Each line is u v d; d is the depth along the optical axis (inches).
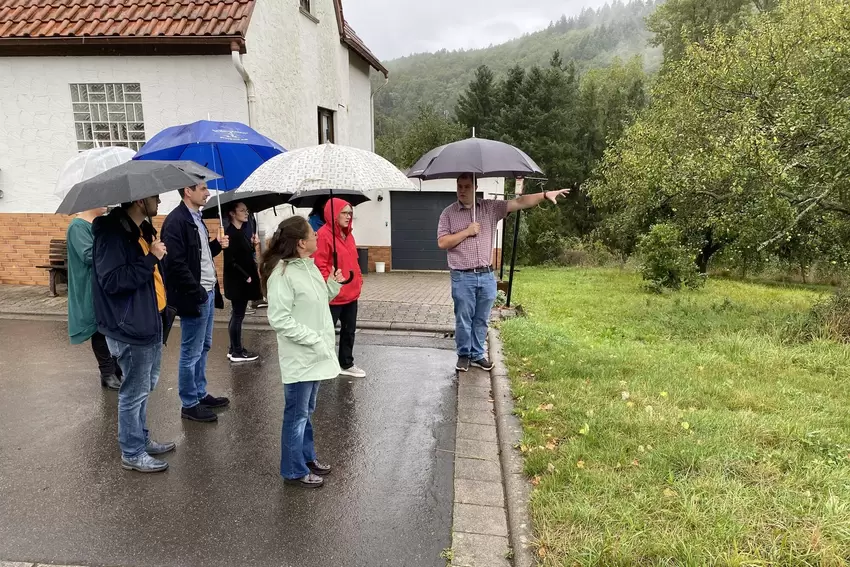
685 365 226.5
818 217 340.5
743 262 596.1
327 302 132.3
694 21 1246.9
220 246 191.2
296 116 436.5
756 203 334.6
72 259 163.0
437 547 112.6
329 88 514.6
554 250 1190.3
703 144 449.1
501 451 150.7
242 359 234.1
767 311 375.2
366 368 228.2
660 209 649.0
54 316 311.3
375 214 644.7
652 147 518.3
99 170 202.8
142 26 347.9
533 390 190.1
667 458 135.8
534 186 1312.7
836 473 127.8
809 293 558.6
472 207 201.8
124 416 138.3
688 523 109.7
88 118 366.3
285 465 133.9
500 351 245.4
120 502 127.9
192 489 133.9
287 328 122.5
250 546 112.3
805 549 100.6
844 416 168.1
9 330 281.4
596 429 154.5
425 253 653.9
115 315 129.5
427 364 233.9
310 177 137.9
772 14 628.1
